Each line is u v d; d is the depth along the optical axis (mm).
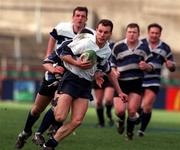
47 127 31859
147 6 150250
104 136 41062
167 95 91625
